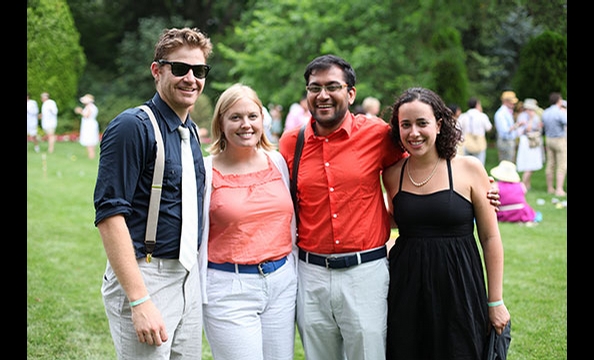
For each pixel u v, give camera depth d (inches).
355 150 117.1
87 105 589.0
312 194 118.4
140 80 971.9
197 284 107.0
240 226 114.3
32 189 400.8
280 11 695.7
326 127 118.6
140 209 97.7
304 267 121.1
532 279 222.4
